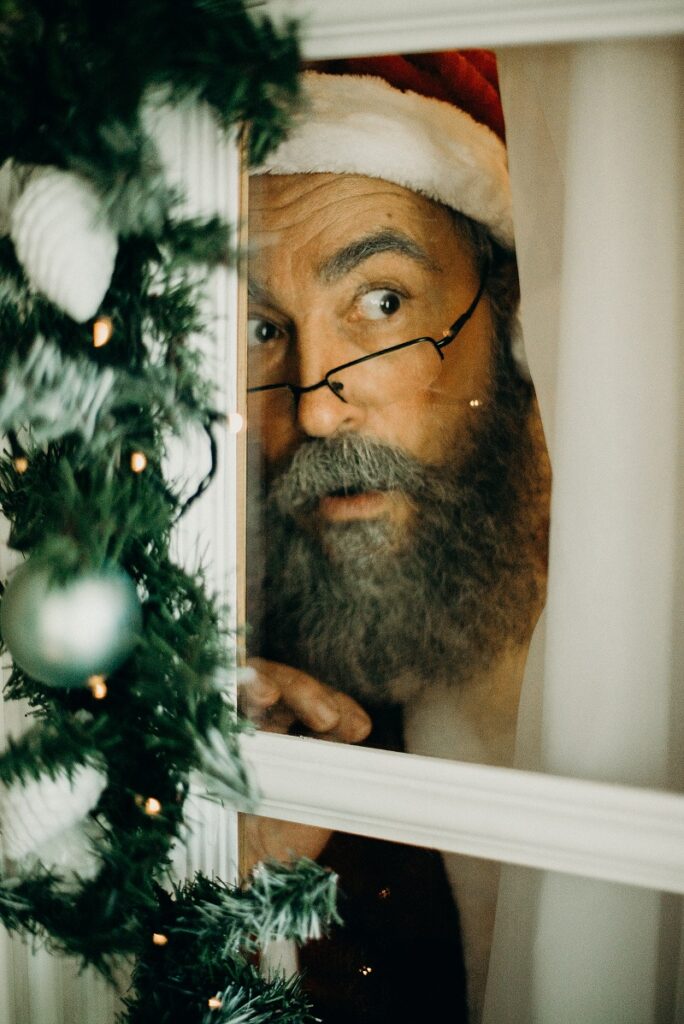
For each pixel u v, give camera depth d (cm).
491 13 71
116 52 62
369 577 85
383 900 87
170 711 68
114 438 68
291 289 83
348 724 87
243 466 87
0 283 66
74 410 66
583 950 79
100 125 62
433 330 79
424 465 81
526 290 76
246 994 72
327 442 84
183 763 69
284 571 88
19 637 62
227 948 68
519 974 83
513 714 81
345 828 86
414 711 84
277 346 84
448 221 77
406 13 73
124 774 71
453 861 84
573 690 77
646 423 73
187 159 81
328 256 81
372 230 79
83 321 63
